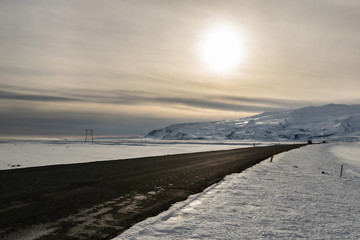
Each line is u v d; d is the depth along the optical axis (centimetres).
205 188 1120
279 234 589
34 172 1439
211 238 556
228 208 796
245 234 584
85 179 1237
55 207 758
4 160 2984
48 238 538
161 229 603
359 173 1867
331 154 4031
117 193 966
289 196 982
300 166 2097
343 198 993
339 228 642
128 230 586
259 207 814
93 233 574
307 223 673
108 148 6100
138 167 1788
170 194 983
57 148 5925
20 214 685
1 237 536
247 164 2127
